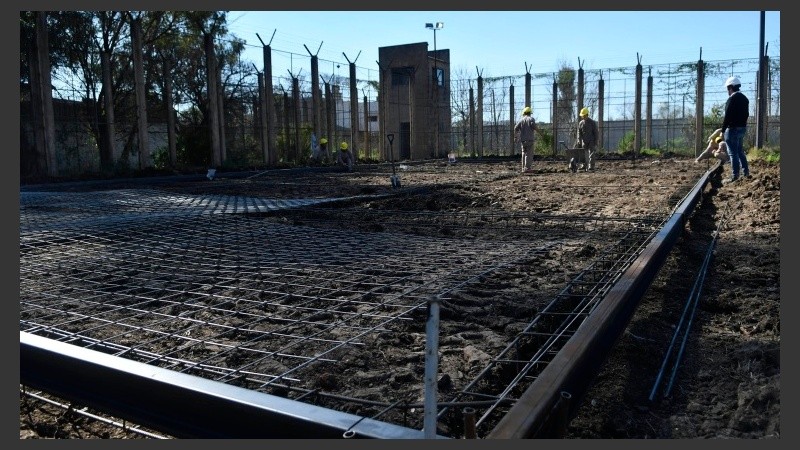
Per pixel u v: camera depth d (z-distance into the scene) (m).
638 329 3.23
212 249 5.29
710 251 5.07
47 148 14.91
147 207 8.38
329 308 3.51
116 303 3.71
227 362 2.76
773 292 3.86
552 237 5.73
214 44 19.48
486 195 9.63
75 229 6.30
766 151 16.17
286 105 21.12
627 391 2.52
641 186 10.53
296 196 9.90
